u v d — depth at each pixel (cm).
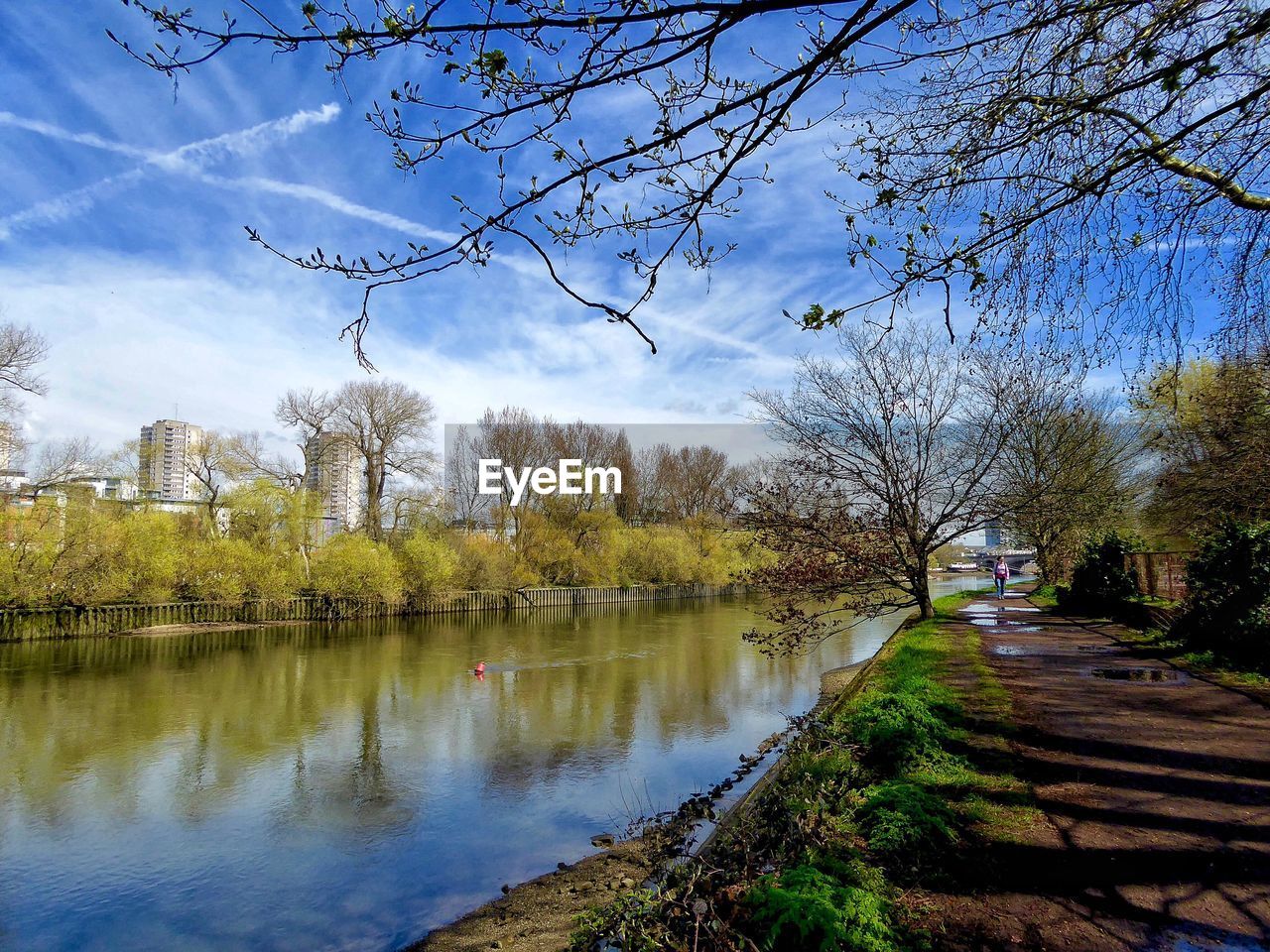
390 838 996
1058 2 363
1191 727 705
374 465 4522
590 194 309
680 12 262
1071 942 349
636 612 4516
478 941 709
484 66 262
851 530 1420
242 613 3588
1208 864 421
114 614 3170
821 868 425
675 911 416
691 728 1509
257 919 792
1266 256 477
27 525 2961
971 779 571
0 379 2861
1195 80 340
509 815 1065
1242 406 1230
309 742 1468
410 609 4131
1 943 757
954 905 388
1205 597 1114
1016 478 1595
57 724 1625
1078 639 1380
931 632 1525
